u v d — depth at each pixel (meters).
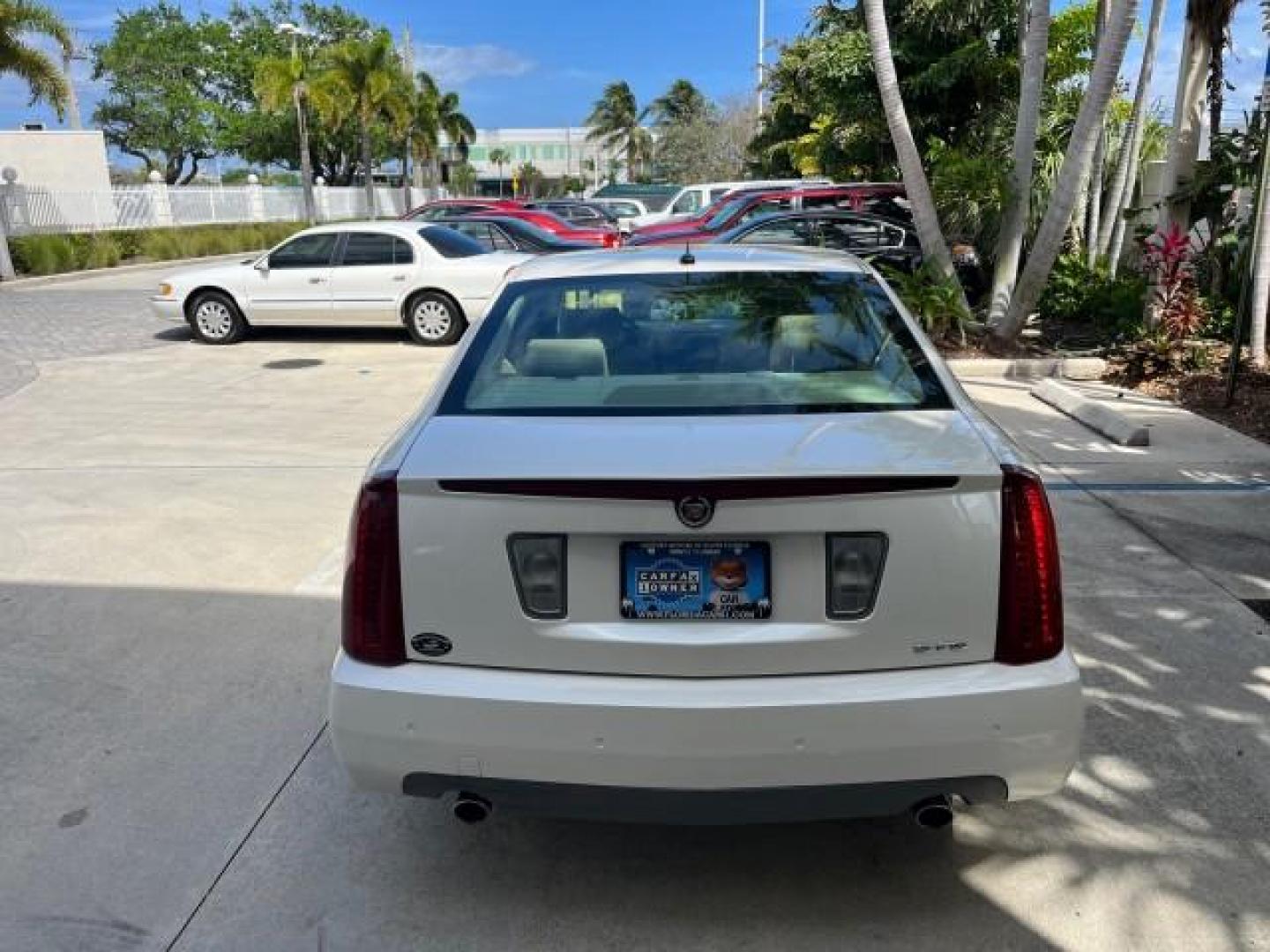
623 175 98.81
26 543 5.59
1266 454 6.84
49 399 9.39
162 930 2.73
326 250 12.75
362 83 38.75
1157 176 14.82
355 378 10.38
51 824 3.17
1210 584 4.74
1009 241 10.94
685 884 2.88
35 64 20.39
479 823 3.16
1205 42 9.51
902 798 2.44
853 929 2.70
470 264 12.52
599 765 2.41
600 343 3.20
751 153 39.88
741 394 2.89
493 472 2.41
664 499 2.36
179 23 52.12
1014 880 2.87
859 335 3.22
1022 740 2.40
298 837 3.10
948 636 2.42
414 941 2.68
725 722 2.35
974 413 2.82
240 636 4.46
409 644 2.49
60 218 25.92
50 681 4.08
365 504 2.51
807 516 2.37
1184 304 8.96
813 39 19.64
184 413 8.77
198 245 29.08
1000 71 15.27
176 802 3.27
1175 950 2.59
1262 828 3.05
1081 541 5.28
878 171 19.45
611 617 2.43
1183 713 3.65
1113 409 7.72
